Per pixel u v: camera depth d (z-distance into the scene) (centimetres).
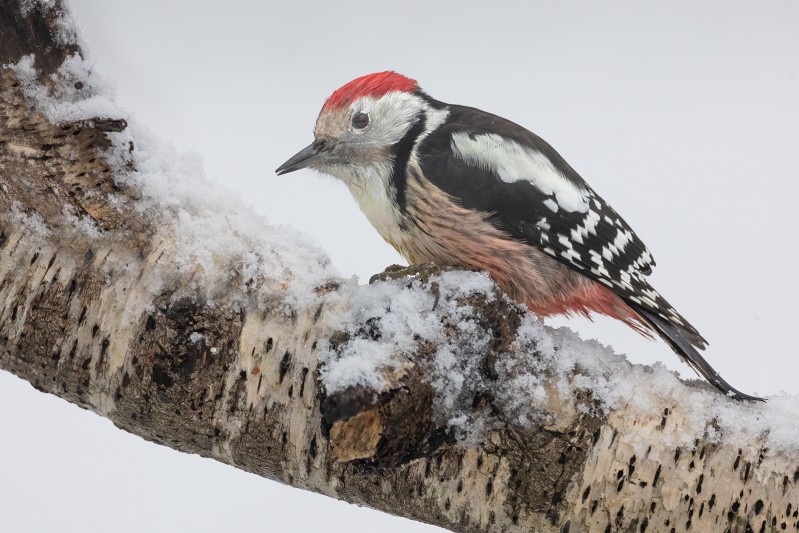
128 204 534
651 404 548
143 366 518
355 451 489
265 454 533
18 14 516
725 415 548
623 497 539
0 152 518
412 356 512
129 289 520
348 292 541
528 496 540
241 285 531
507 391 542
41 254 519
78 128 526
